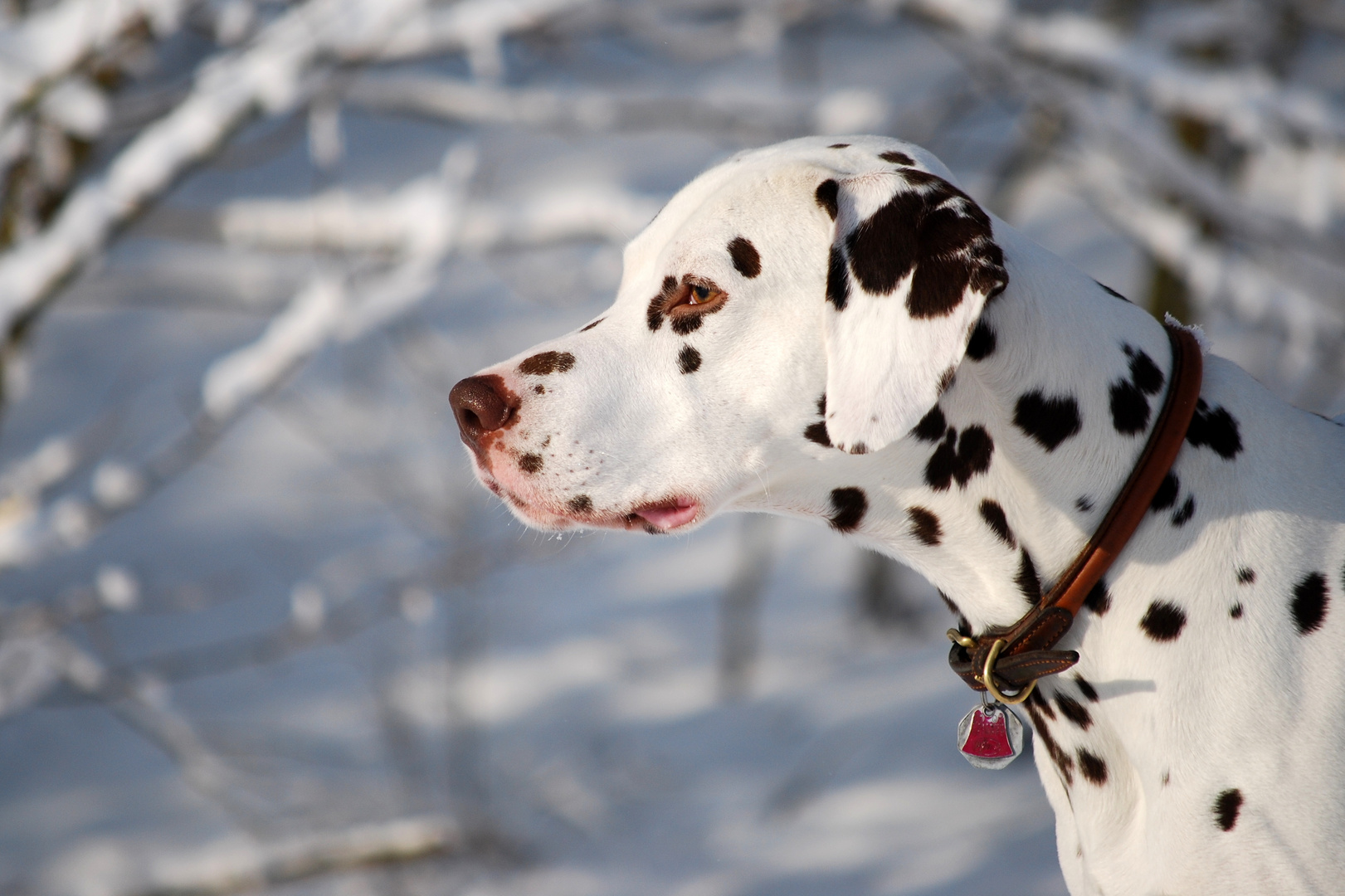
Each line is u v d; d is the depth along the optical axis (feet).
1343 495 9.39
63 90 18.88
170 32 17.89
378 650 31.24
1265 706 8.79
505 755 27.91
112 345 45.57
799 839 24.32
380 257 22.16
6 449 39.70
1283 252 23.94
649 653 32.17
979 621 10.22
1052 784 10.37
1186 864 8.84
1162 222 23.26
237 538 35.60
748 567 30.78
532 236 22.47
